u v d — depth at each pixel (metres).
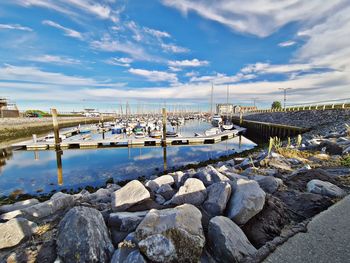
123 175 12.85
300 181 4.84
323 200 3.66
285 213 3.38
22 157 18.44
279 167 6.48
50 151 21.03
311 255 2.22
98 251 2.45
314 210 3.45
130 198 3.75
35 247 2.81
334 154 7.98
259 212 3.23
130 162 16.12
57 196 4.91
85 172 13.50
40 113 63.81
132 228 2.97
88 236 2.51
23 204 5.36
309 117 26.27
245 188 3.41
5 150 21.02
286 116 33.50
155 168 14.35
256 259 2.22
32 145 21.88
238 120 54.53
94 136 33.19
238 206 3.10
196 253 2.35
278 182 4.59
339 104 28.31
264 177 4.82
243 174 5.87
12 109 43.69
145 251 2.27
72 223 2.67
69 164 15.65
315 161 7.03
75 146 22.55
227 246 2.39
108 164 15.54
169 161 16.36
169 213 2.65
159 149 21.47
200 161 16.06
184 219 2.55
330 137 12.98
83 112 109.94
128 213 3.36
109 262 2.44
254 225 3.05
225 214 3.24
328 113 23.45
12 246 2.90
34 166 15.24
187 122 69.50
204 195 3.67
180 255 2.29
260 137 31.70
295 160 7.21
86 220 2.67
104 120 76.75
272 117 39.03
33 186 11.16
